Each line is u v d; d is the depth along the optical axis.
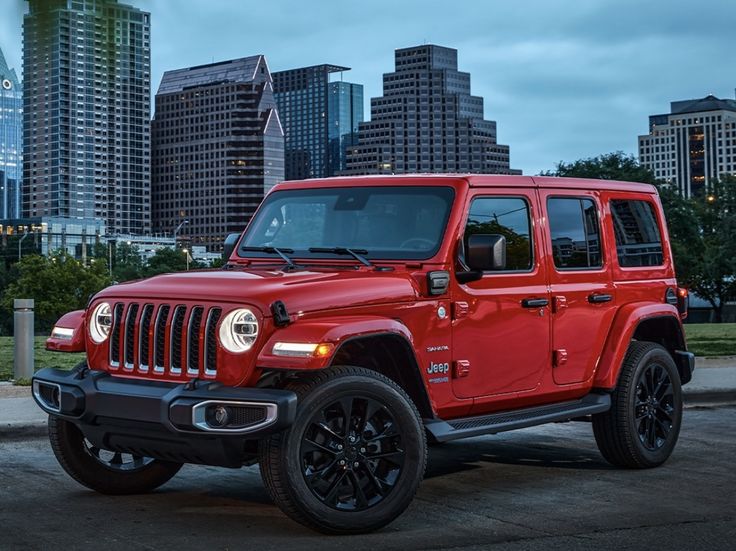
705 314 92.69
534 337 7.13
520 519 6.21
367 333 5.74
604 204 8.02
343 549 5.42
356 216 6.86
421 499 6.81
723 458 8.51
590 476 7.68
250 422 5.40
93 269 115.38
